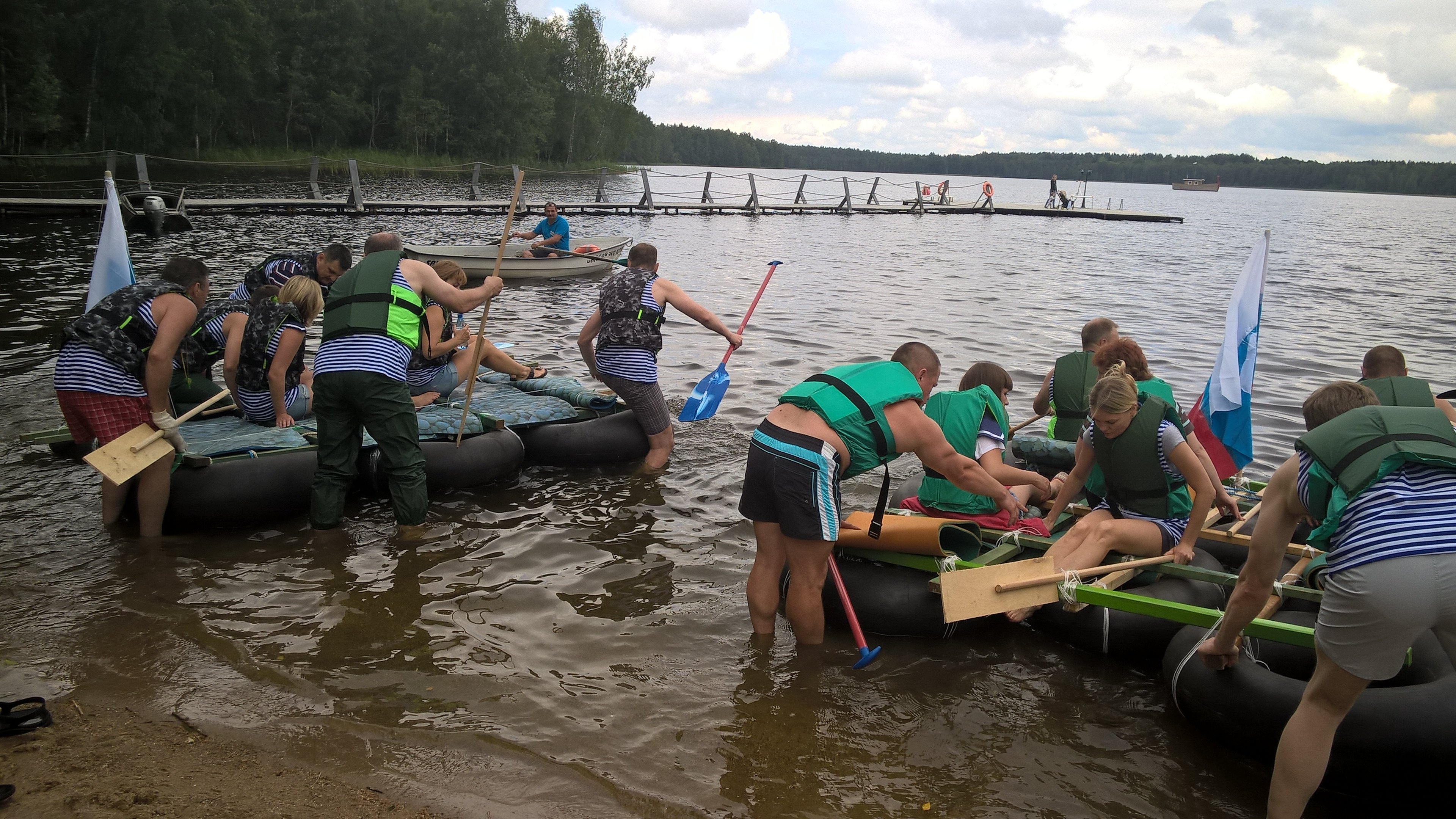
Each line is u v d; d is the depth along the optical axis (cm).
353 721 314
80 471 543
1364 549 249
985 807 286
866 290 1436
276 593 407
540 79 6812
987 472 396
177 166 4106
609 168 6831
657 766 298
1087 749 319
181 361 538
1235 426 499
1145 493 405
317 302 550
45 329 905
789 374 844
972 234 2850
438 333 603
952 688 355
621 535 488
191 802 266
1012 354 962
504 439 562
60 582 408
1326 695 263
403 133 5834
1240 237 3131
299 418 575
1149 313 1286
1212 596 395
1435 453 250
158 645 358
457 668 352
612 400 634
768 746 312
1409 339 1116
